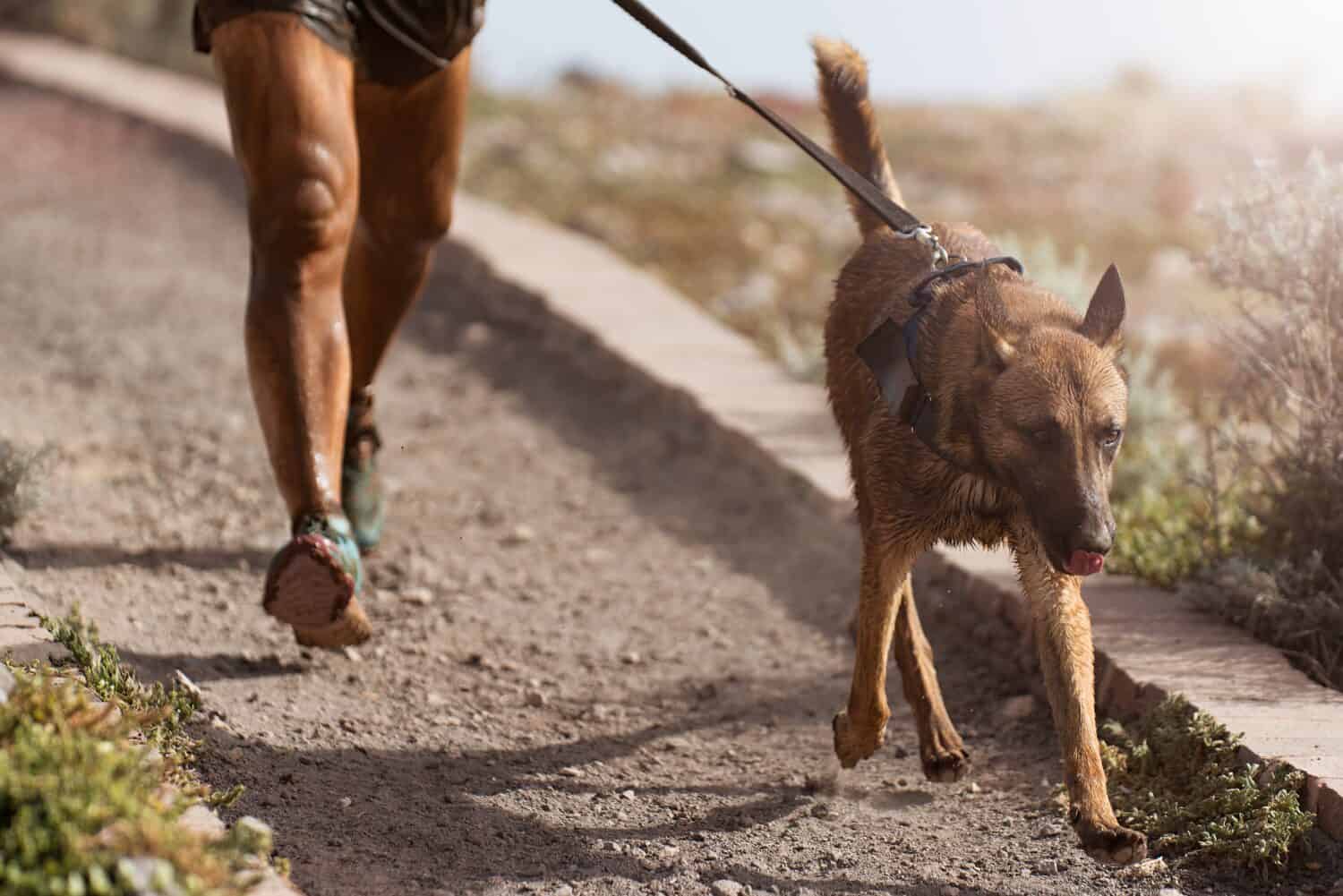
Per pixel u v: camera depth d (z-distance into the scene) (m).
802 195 18.52
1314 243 6.18
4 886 2.98
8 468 6.74
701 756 5.50
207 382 10.02
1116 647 5.68
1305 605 5.79
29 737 3.38
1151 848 4.59
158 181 17.09
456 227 13.87
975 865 4.59
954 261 5.04
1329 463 6.23
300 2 5.27
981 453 4.29
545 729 5.63
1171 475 7.98
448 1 5.84
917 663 5.18
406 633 6.44
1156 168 21.47
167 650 5.83
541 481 8.78
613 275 12.65
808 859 4.61
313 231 5.24
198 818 3.80
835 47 5.88
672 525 8.13
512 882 4.30
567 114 23.95
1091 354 4.17
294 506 5.12
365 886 4.16
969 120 25.73
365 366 6.75
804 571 7.45
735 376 10.03
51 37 27.27
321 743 5.19
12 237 14.17
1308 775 4.57
